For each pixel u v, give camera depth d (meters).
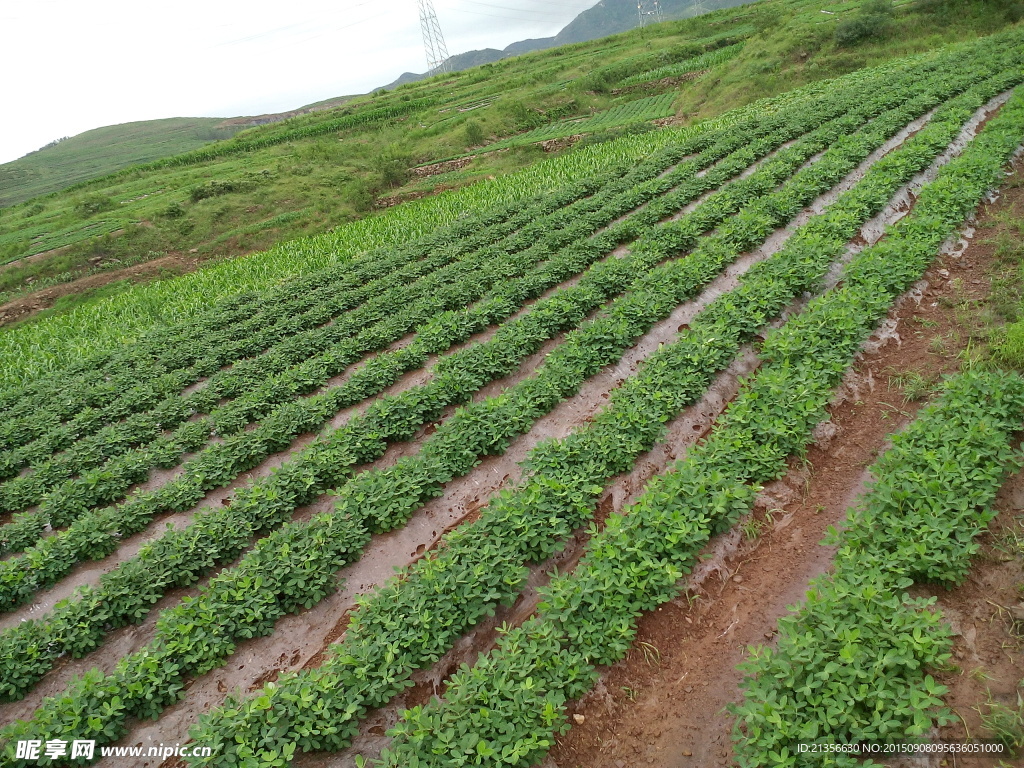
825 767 5.32
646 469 10.33
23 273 40.59
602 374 13.13
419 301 19.30
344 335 18.92
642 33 79.31
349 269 26.52
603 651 7.14
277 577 9.06
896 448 8.59
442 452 11.01
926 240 14.24
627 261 17.11
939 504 7.29
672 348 12.34
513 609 8.36
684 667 7.32
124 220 46.94
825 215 16.67
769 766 5.64
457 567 8.20
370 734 6.96
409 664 7.24
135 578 9.65
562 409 12.35
